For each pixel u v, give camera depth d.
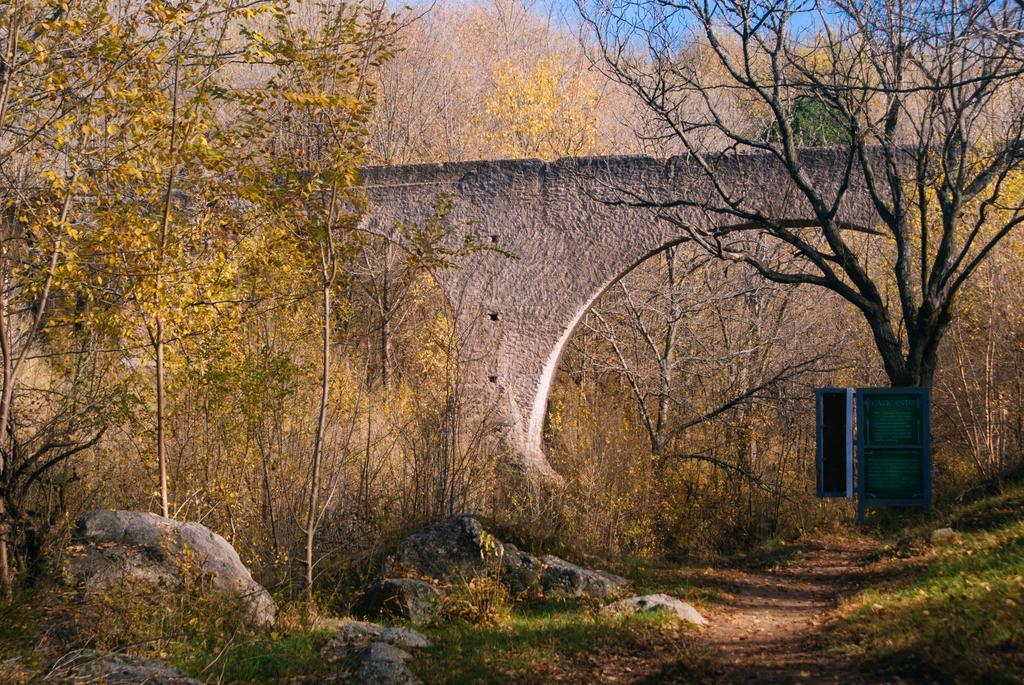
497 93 30.02
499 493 15.66
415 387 19.41
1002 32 9.92
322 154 12.45
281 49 11.27
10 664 6.56
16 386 10.70
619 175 17.69
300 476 13.82
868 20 14.11
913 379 14.60
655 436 20.12
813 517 20.16
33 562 8.80
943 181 15.34
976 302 19.20
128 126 10.46
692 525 19.50
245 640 8.34
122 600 8.25
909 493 10.90
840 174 16.44
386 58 11.92
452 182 18.58
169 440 13.22
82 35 9.51
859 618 9.35
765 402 22.45
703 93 15.91
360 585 12.15
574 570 11.98
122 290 11.66
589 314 22.36
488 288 18.09
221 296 12.43
